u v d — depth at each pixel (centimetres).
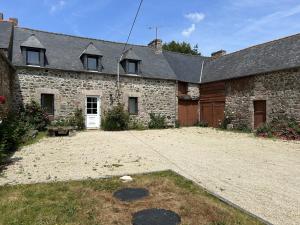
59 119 1342
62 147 864
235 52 1789
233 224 335
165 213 366
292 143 1027
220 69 1750
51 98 1348
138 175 541
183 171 590
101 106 1451
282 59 1334
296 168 634
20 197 414
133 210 376
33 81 1291
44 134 1177
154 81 1617
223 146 942
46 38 1494
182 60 1933
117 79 1496
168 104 1662
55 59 1384
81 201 402
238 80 1522
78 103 1392
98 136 1145
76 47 1539
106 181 498
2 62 997
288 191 470
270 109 1337
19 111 1245
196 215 360
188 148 891
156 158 720
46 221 339
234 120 1544
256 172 594
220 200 417
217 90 1672
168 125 1650
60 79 1352
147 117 1587
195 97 1800
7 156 712
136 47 1794
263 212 380
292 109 1233
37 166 612
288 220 356
